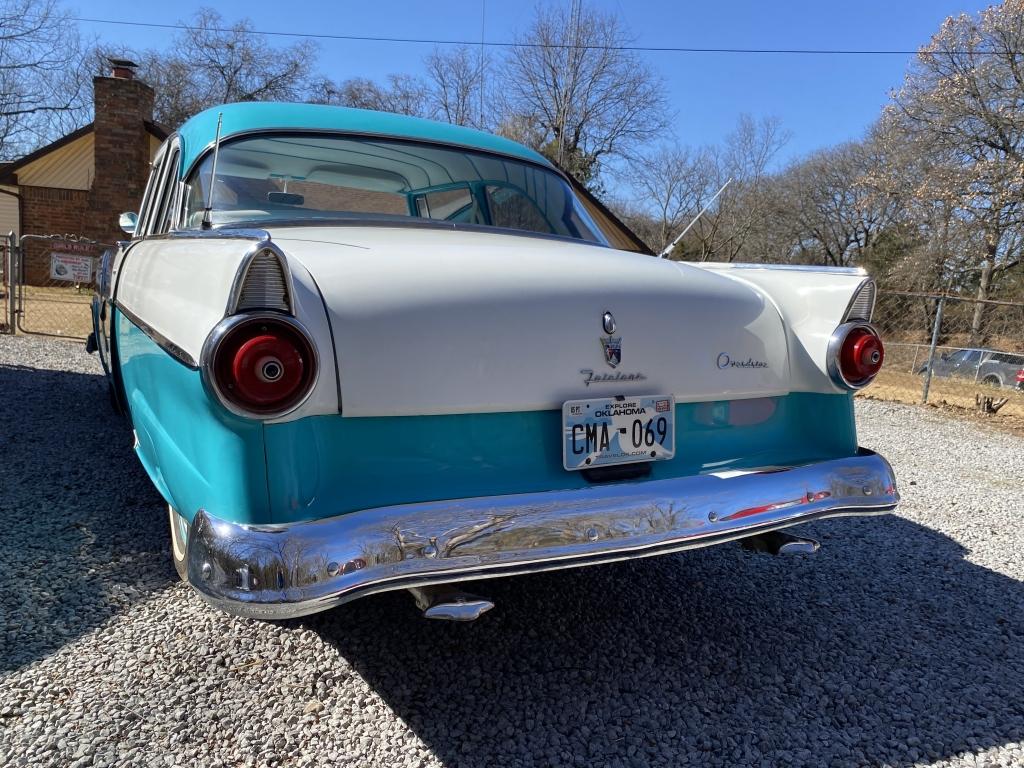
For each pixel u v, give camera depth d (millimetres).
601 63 31812
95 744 1844
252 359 1519
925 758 1958
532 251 2217
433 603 1745
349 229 2443
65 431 4719
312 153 2750
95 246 10812
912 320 18828
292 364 1553
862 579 3145
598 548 1835
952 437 6945
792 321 2412
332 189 2750
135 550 2965
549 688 2205
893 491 2297
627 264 2258
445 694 2145
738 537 2012
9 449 4238
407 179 2895
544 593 2844
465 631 2510
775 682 2299
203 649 2301
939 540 3703
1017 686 2336
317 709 2039
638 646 2477
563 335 1953
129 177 15508
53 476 3807
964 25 26062
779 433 2391
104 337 4207
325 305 1715
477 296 1865
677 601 2838
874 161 35406
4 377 6473
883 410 8570
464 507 1740
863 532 3783
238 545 1538
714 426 2248
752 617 2736
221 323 1532
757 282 2559
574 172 32344
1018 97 25047
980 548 3604
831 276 2389
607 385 2016
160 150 3639
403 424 1800
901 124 29062
